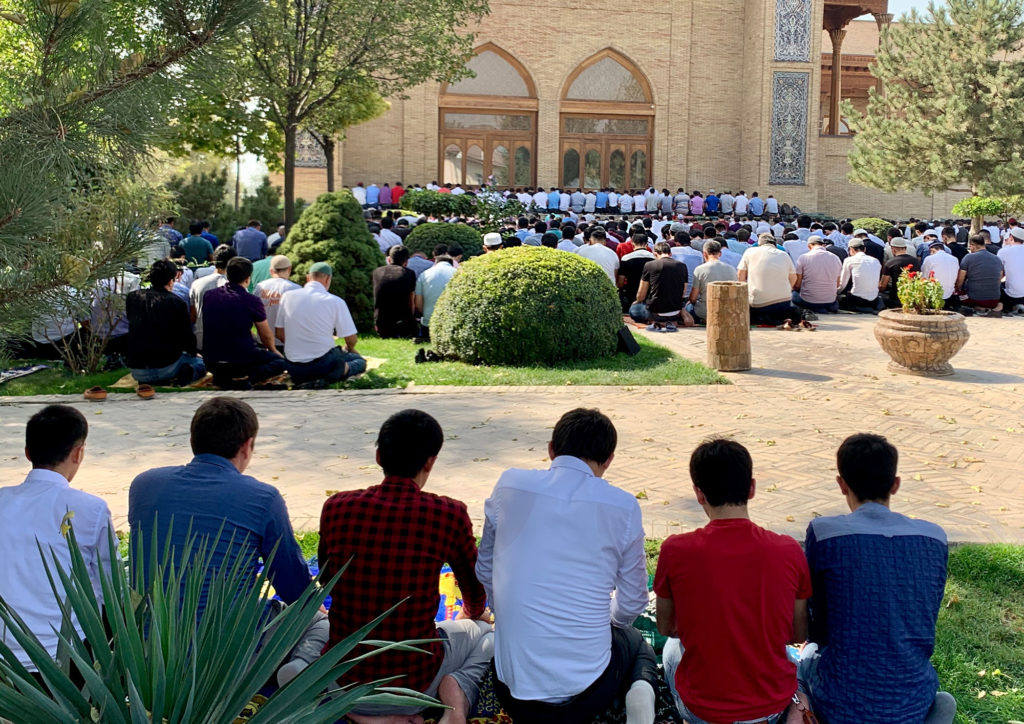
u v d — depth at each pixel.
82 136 2.97
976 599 4.80
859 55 40.28
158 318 9.30
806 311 14.02
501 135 33.72
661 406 8.76
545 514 3.45
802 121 33.25
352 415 8.37
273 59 17.31
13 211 2.78
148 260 3.24
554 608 3.37
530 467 6.83
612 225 17.67
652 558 5.20
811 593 3.44
